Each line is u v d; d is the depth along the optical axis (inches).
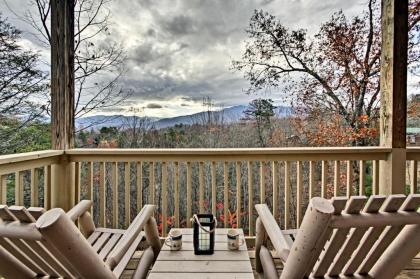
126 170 103.4
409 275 86.0
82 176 193.3
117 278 53.5
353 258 50.3
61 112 102.9
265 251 78.2
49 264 48.1
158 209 184.4
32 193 90.3
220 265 61.2
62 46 103.4
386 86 105.4
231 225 147.6
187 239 75.9
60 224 37.5
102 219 104.7
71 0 108.6
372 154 104.6
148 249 82.8
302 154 103.0
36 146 213.5
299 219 103.9
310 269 49.8
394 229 45.3
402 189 102.8
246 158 103.3
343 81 208.2
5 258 47.1
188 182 103.5
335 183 105.2
